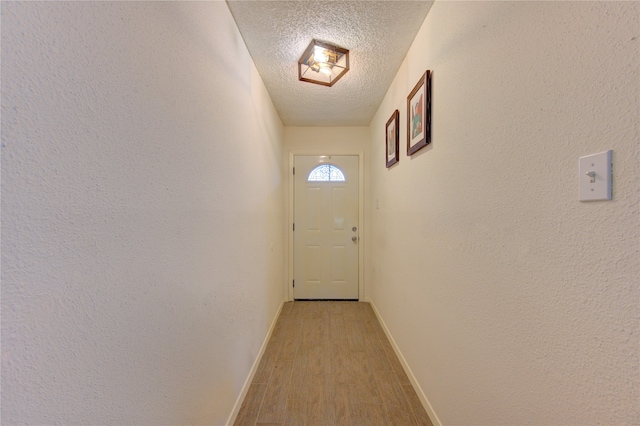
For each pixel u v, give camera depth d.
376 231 2.79
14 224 0.41
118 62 0.61
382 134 2.51
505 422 0.82
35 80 0.44
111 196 0.59
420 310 1.53
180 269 0.88
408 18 1.43
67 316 0.50
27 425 0.44
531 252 0.72
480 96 0.95
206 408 1.08
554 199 0.65
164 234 0.79
